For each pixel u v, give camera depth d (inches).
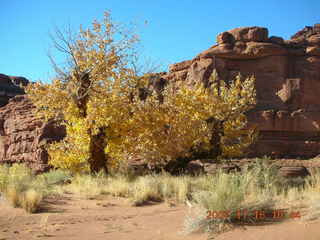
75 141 689.6
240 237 194.7
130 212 332.5
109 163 740.0
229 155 814.5
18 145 1509.6
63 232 247.0
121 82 693.3
